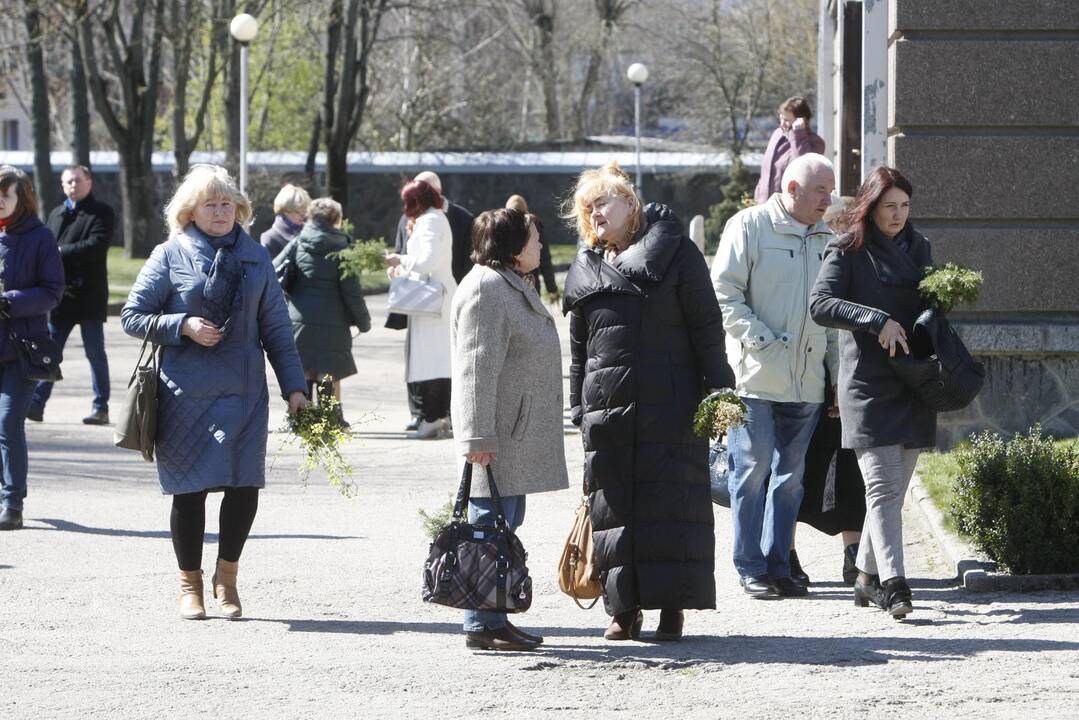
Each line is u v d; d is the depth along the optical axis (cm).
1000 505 2122
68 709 1506
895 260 1970
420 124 16012
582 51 18462
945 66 3097
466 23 16975
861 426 1952
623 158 15850
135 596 2131
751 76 15675
